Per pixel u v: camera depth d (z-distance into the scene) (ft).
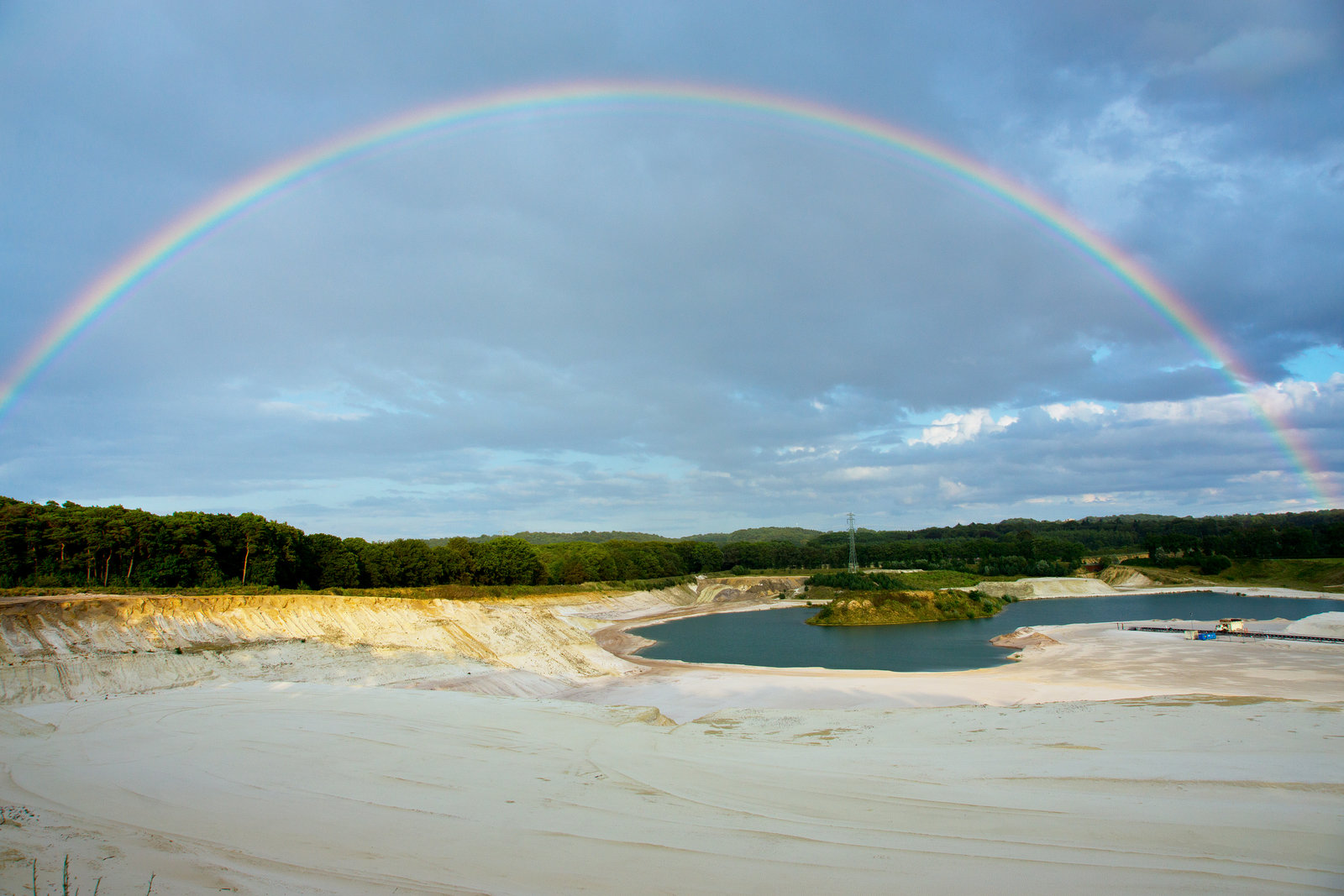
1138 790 62.95
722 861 49.75
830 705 163.32
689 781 71.41
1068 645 276.21
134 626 166.30
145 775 74.64
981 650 287.28
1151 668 216.13
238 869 46.34
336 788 70.03
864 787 67.62
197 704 119.85
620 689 194.39
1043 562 641.81
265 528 282.36
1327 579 536.42
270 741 91.20
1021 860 48.39
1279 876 44.29
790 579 618.44
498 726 101.24
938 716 109.81
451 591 399.85
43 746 90.53
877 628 374.02
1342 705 101.35
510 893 44.42
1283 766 67.56
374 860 49.90
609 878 46.78
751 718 118.52
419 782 72.02
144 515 247.50
